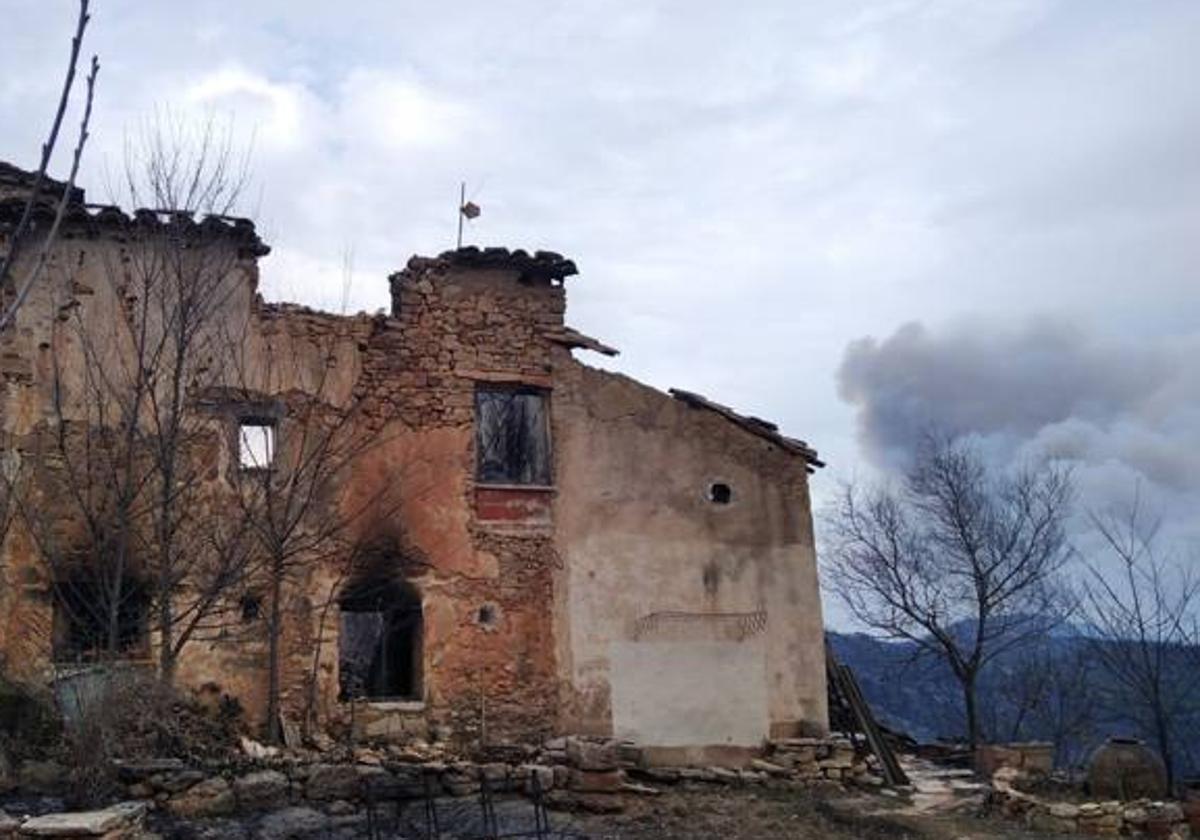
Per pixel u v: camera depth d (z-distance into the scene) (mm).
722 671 17359
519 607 16922
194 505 15414
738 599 17703
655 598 17391
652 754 16812
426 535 16734
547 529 17281
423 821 13133
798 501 18359
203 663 15328
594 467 17672
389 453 16844
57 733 12992
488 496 17141
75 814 10359
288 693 15664
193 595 15219
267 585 15766
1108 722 25172
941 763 19812
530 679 16719
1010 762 17656
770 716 17359
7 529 13047
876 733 17469
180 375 14547
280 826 12414
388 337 17172
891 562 26406
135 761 12688
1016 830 14156
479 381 17453
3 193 15766
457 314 17562
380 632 18547
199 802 12578
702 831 13625
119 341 15648
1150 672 20078
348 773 13492
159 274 15586
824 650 18000
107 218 15602
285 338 16609
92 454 15227
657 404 18109
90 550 15039
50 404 15281
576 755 14586
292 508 15961
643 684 17047
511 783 14320
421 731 16141
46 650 14695
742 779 16078
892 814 14711
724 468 18141
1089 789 15953
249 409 16125
